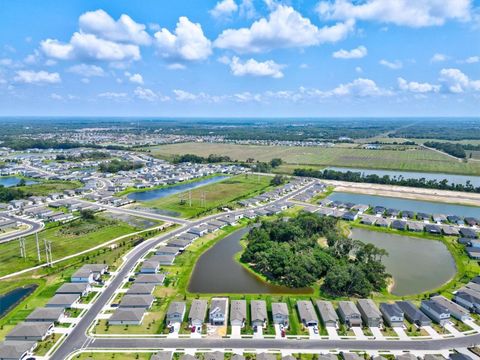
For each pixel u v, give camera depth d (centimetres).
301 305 11194
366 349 9481
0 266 14212
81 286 12112
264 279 13525
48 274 13538
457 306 11100
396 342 9775
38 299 11756
